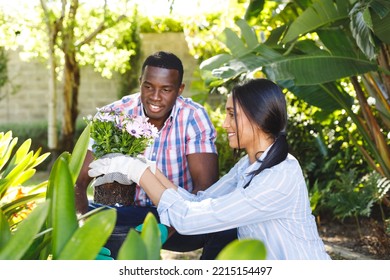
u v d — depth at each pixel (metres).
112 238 2.68
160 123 3.36
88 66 13.53
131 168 2.65
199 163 3.36
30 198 3.01
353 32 4.21
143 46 13.12
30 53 11.66
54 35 11.14
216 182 3.06
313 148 7.04
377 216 6.73
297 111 7.13
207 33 9.34
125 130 2.69
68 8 11.22
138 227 2.67
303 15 4.56
